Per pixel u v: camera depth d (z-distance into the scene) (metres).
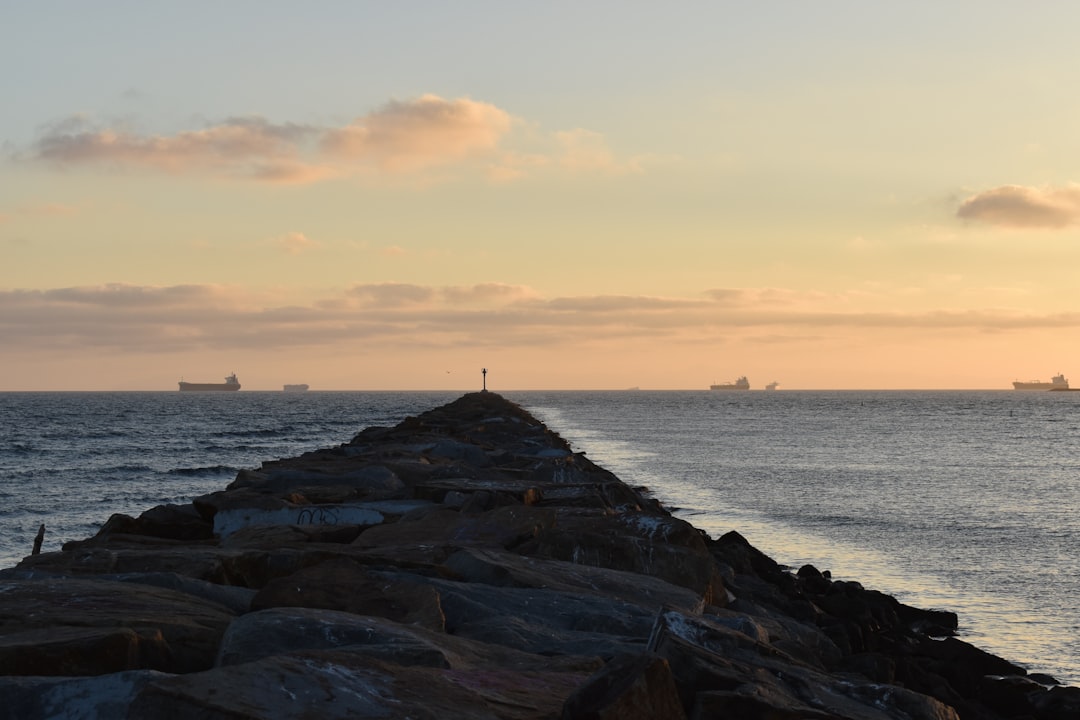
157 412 162.88
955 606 20.70
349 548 13.42
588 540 13.70
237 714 5.12
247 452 72.94
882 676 13.30
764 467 54.22
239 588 9.92
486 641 8.60
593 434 94.12
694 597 11.62
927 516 33.88
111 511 39.34
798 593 19.06
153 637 7.34
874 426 112.12
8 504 40.78
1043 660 16.72
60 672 6.81
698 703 6.18
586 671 7.29
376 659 6.33
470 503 17.34
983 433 96.31
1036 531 30.47
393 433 47.56
